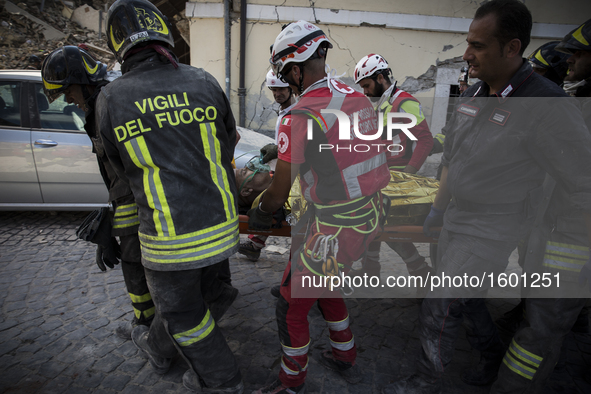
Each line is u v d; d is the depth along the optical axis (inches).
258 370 78.4
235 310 101.1
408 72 258.1
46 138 143.7
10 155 142.8
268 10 247.3
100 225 75.9
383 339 89.7
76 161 145.9
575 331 92.1
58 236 146.4
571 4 246.5
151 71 58.4
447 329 63.5
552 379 75.5
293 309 62.9
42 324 92.0
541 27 249.9
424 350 66.2
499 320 94.8
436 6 247.9
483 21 51.8
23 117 144.0
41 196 148.4
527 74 53.0
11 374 75.5
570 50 65.9
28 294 105.5
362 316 98.9
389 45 253.4
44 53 366.0
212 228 59.4
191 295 61.7
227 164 64.2
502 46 51.6
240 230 84.3
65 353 82.0
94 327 91.2
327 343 87.6
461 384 75.2
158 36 59.3
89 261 126.2
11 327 90.7
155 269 58.3
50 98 74.6
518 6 50.3
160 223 56.8
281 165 58.2
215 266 71.2
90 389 72.2
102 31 442.3
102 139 58.9
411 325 95.3
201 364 64.6
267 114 263.6
